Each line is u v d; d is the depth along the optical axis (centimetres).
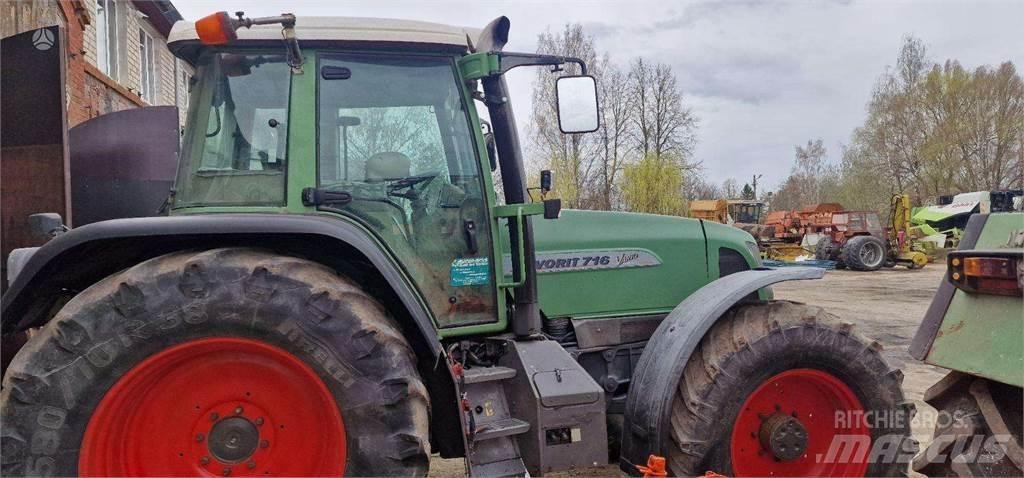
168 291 227
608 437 372
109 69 830
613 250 376
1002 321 239
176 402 239
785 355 322
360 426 234
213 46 279
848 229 1808
